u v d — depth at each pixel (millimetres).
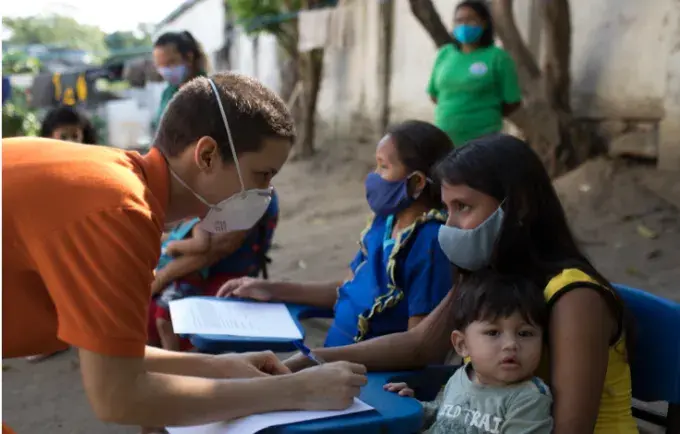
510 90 5195
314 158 10406
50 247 1251
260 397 1433
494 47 5191
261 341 1925
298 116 10930
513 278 1593
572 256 1643
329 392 1463
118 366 1271
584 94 6410
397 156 2092
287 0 10570
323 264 5492
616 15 6098
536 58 6918
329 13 9117
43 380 3545
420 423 1500
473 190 1633
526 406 1491
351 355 1833
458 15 5105
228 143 1470
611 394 1568
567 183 5980
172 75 4066
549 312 1539
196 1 11914
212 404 1384
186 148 1477
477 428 1540
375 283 2123
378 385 1666
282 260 5684
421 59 9000
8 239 1269
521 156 1628
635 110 6000
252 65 15281
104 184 1285
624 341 1591
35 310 1370
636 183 5746
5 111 9203
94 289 1249
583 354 1467
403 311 2086
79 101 10633
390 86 9727
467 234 1648
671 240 4918
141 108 10953
